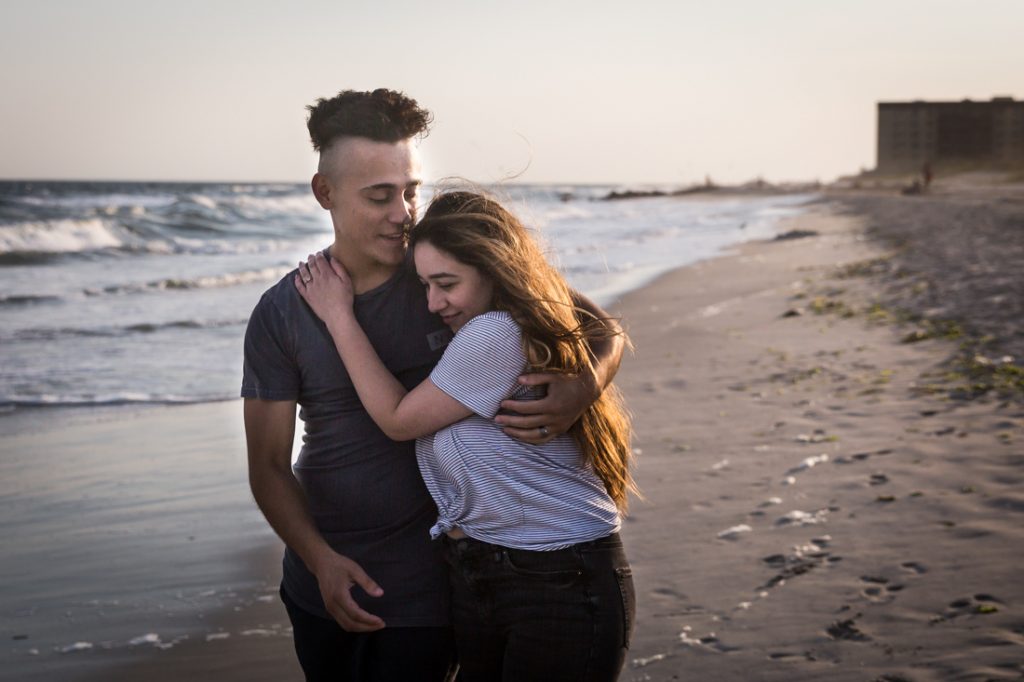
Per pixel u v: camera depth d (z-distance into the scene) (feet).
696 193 455.63
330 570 8.05
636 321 42.50
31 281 65.72
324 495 8.50
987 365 25.02
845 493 16.65
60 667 13.03
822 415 22.31
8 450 24.68
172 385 32.68
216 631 14.15
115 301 55.01
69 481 21.95
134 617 14.65
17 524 18.99
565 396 7.82
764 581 13.50
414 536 8.46
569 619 7.73
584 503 7.94
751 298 48.08
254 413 8.37
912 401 22.48
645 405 25.35
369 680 8.57
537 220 8.73
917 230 88.94
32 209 124.47
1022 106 545.44
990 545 13.61
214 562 16.90
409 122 8.19
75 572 16.49
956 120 552.41
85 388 32.09
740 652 11.56
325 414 8.39
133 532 18.47
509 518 7.78
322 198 8.38
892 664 10.81
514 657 7.85
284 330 8.27
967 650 10.87
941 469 17.16
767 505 16.61
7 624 14.40
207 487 21.39
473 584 7.93
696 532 15.71
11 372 34.40
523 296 7.82
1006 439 18.45
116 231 100.99
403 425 7.93
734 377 28.22
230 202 158.20
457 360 7.80
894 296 41.47
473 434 7.89
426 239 8.00
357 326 8.21
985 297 37.42
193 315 48.83
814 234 101.55
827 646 11.44
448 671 8.77
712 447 20.70
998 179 338.75
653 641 12.08
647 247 94.22
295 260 87.92
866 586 12.88
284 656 13.30
